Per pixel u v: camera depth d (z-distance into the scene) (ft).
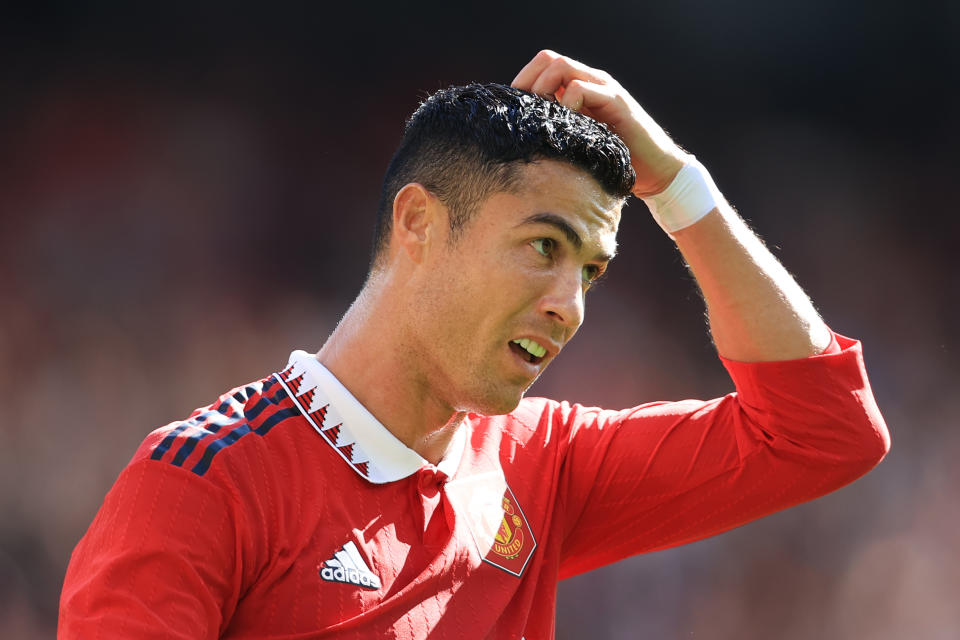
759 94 180.65
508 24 169.89
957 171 181.16
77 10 149.18
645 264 159.22
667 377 153.89
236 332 144.77
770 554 126.00
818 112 182.09
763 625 122.62
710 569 120.98
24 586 109.19
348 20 162.50
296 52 162.09
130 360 133.49
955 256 177.99
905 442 148.56
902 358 168.25
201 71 157.28
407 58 168.04
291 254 155.53
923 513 138.72
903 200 180.24
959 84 178.81
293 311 152.25
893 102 181.27
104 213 143.54
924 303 174.70
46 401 123.95
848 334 171.22
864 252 176.55
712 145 180.55
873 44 175.11
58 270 136.77
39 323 131.23
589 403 148.87
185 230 147.64
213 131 155.94
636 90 178.60
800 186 178.91
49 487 117.08
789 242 176.76
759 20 171.32
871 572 130.31
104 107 149.18
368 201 163.32
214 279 146.92
